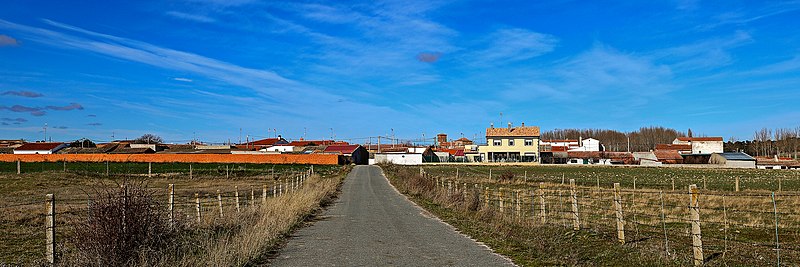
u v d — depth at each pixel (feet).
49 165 219.82
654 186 148.15
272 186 139.85
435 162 339.57
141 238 31.12
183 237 35.22
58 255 33.30
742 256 38.50
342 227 52.95
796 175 207.62
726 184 157.58
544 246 39.55
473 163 303.68
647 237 47.19
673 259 35.53
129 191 32.19
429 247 40.24
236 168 228.63
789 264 36.06
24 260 37.17
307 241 43.47
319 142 473.67
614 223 57.41
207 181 160.56
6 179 140.77
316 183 125.90
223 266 30.63
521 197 90.79
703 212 68.08
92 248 29.94
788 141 440.86
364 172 214.28
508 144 330.34
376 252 38.19
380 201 88.48
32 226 56.59
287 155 282.77
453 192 82.69
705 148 366.63
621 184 155.33
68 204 78.84
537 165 290.76
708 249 41.27
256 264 33.83
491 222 53.01
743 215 65.10
